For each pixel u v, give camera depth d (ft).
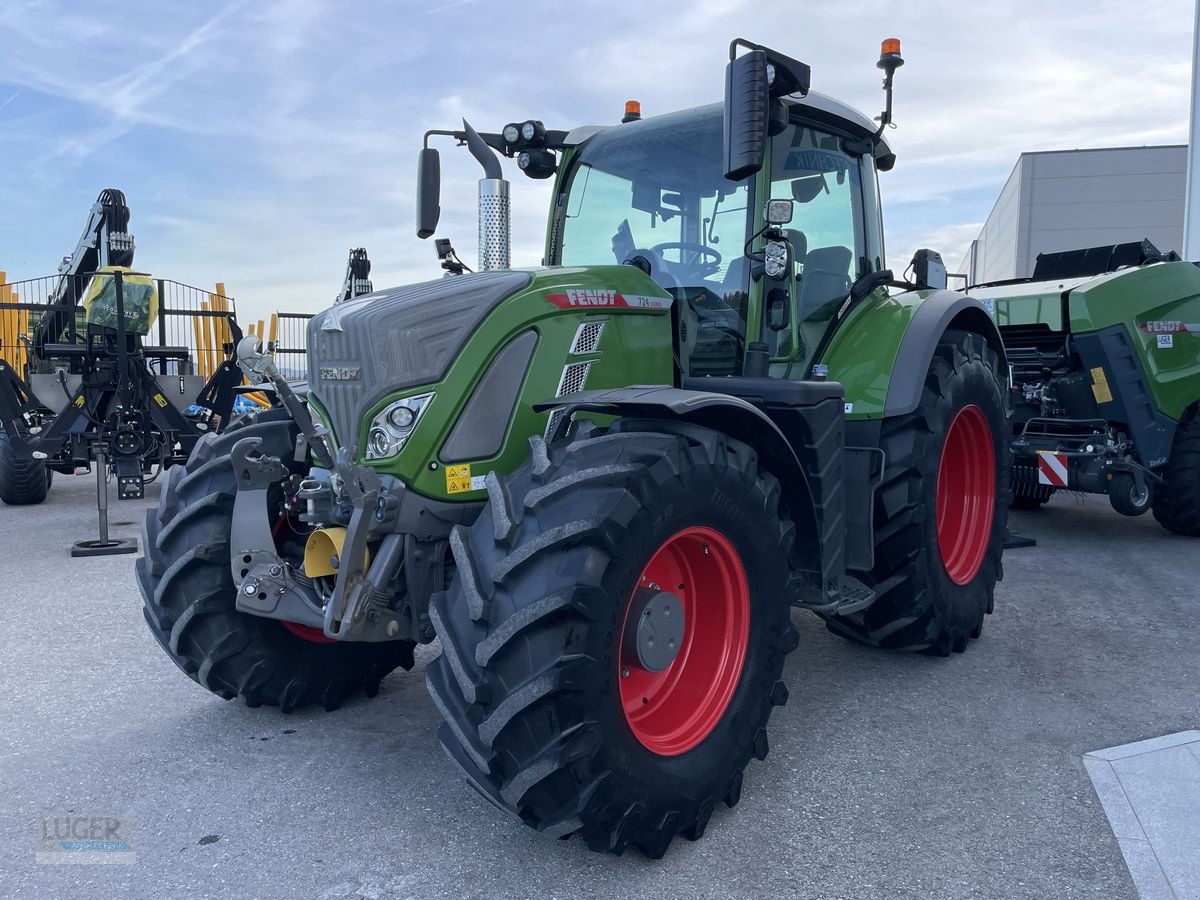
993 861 7.82
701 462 8.19
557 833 7.29
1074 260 24.63
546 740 7.08
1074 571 18.04
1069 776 9.37
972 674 12.41
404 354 8.59
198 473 10.35
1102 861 7.81
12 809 8.79
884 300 13.12
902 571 12.03
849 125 12.63
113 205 28.66
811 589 10.12
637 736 7.72
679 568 8.94
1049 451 20.49
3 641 14.03
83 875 7.61
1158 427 20.10
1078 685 11.96
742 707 8.70
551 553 7.30
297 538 10.67
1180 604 15.69
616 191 12.21
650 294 10.25
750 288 10.86
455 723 7.35
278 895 7.34
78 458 26.16
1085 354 20.02
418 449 8.59
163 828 8.41
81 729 10.71
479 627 7.32
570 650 7.07
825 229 12.34
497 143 12.59
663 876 7.64
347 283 25.84
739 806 8.84
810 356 12.02
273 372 8.46
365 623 8.38
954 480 13.79
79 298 30.53
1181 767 9.52
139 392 25.63
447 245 11.53
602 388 9.62
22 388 28.07
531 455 8.28
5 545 21.66
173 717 11.09
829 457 10.21
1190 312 21.07
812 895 7.35
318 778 9.45
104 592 17.04
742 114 8.91
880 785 9.24
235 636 10.27
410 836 8.27
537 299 9.21
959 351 13.00
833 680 12.23
